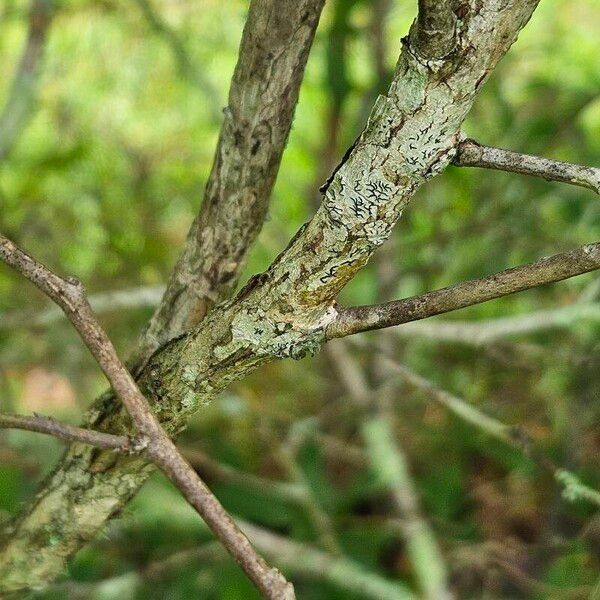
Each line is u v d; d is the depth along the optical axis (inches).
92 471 20.6
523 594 38.4
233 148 19.3
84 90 48.4
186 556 35.6
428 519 39.7
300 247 17.2
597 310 36.9
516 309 47.9
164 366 19.4
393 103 15.8
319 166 41.1
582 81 44.7
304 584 37.7
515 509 42.1
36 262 18.3
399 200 16.3
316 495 40.1
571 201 43.2
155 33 45.7
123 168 47.8
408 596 34.6
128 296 40.6
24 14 45.1
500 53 15.2
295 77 18.7
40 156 44.2
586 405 38.4
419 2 14.7
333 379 47.7
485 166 16.1
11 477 34.0
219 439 42.4
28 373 47.5
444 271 44.9
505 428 27.2
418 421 45.1
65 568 22.0
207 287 20.3
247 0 30.7
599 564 35.8
